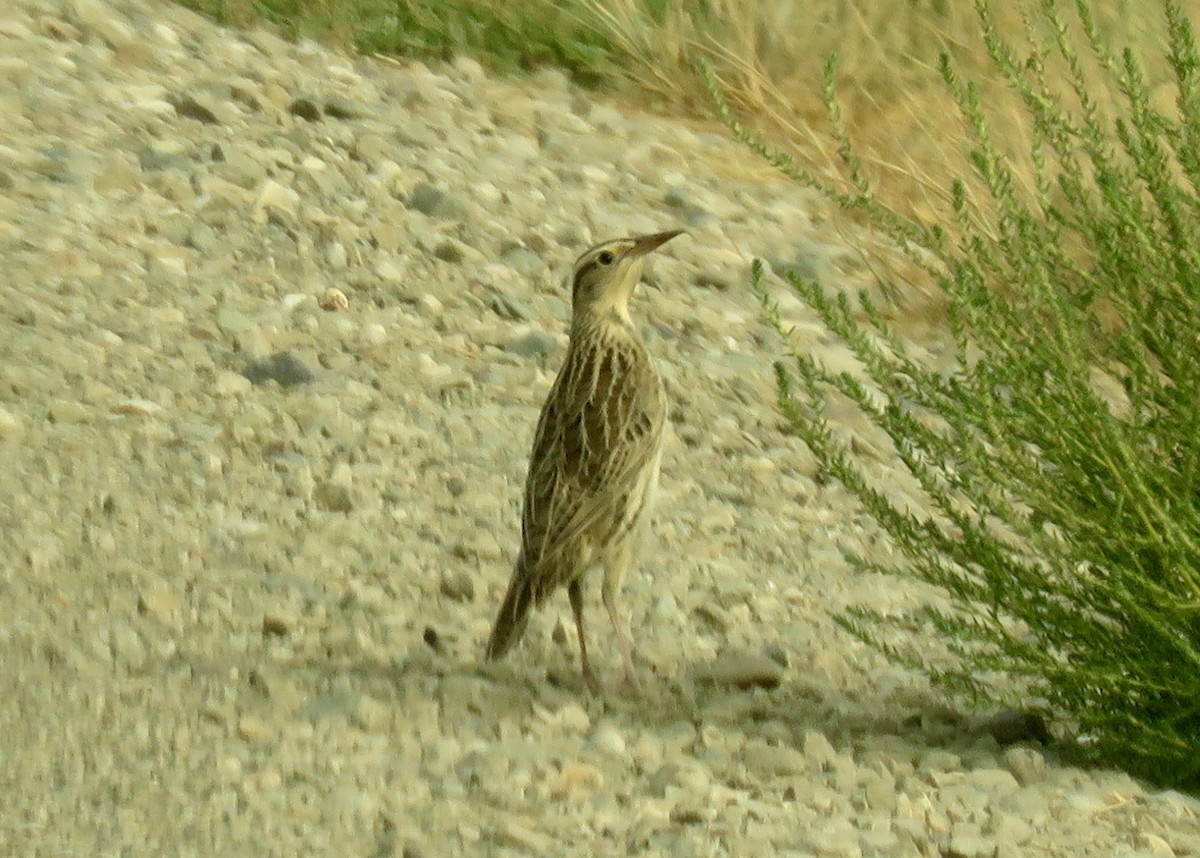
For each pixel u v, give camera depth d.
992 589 10.79
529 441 14.48
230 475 13.12
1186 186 16.47
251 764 9.54
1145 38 18.77
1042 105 11.74
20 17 19.62
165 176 16.95
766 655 12.09
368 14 21.67
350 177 17.97
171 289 15.41
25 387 13.59
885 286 17.98
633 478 11.19
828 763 10.41
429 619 11.91
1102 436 10.27
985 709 11.41
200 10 21.27
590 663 11.61
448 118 19.98
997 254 16.14
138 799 9.06
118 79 18.77
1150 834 9.71
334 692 10.49
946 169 18.64
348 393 14.55
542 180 19.02
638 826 9.23
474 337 15.91
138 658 10.70
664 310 17.00
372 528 12.89
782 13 21.16
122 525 12.20
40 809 8.90
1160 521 10.23
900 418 10.88
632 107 21.12
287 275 16.09
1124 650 10.66
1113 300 10.95
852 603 13.20
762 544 13.84
